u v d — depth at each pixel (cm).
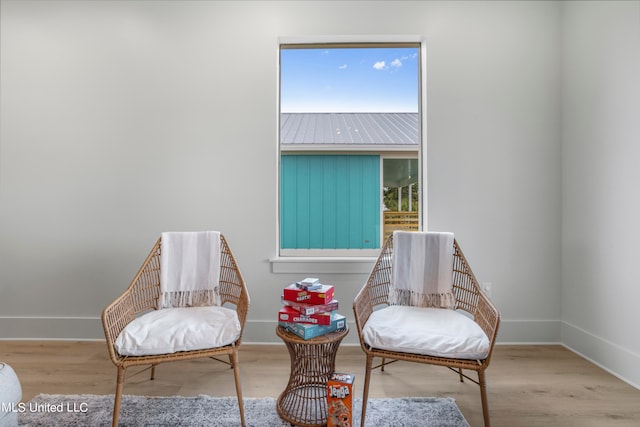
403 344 124
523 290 212
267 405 143
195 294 169
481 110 214
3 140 215
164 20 215
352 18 216
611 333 175
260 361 188
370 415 137
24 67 216
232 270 169
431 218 213
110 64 215
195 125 215
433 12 215
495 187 213
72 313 214
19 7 215
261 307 215
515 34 214
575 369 178
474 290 156
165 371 176
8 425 103
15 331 213
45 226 214
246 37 215
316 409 132
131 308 148
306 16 216
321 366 139
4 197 214
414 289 168
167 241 168
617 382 165
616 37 172
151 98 215
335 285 215
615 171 173
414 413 138
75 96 215
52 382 163
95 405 143
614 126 173
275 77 216
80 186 215
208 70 215
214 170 215
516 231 213
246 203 215
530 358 191
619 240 170
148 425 130
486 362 117
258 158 216
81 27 215
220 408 141
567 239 207
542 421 135
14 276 214
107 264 215
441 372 176
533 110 213
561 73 213
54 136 215
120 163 215
